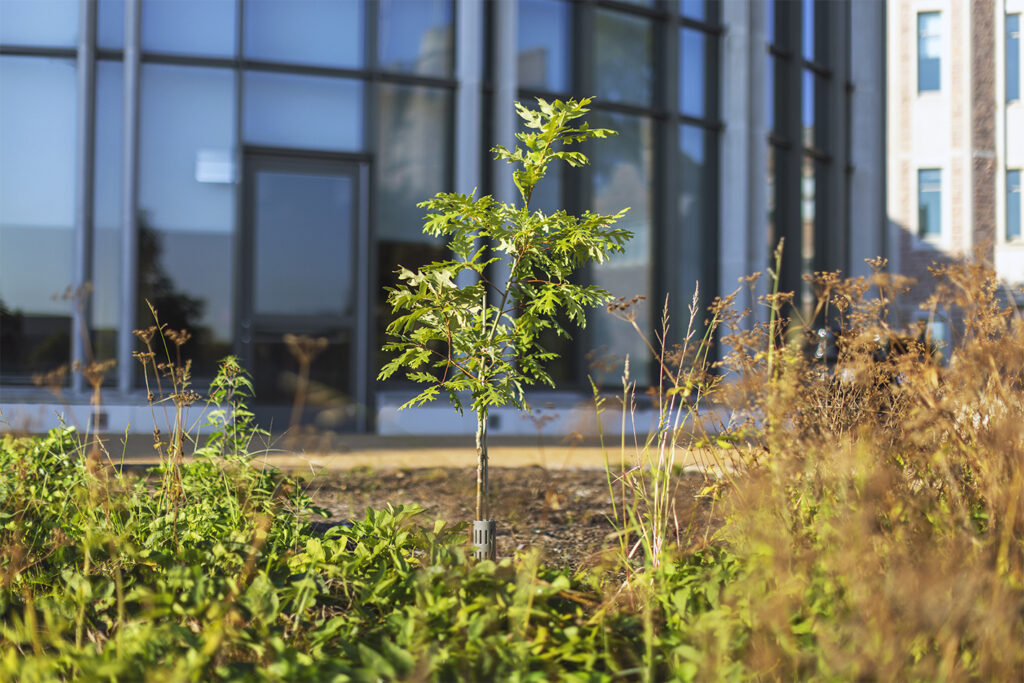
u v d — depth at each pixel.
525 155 3.39
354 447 9.57
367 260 13.26
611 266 14.69
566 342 14.00
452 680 2.31
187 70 12.62
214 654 2.41
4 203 12.10
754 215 16.36
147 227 12.36
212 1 12.71
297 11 13.20
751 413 3.03
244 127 12.88
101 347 12.12
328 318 13.02
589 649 2.45
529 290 3.41
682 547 3.01
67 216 12.25
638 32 15.34
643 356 14.72
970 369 2.91
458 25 13.91
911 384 3.06
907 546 2.45
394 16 13.64
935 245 22.30
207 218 12.56
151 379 11.95
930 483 3.08
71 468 4.01
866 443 2.87
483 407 3.34
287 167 13.02
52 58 12.30
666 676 2.43
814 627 2.26
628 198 14.98
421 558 3.14
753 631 2.30
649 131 15.28
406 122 13.66
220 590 2.55
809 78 18.89
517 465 7.44
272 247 12.88
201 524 3.44
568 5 14.73
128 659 2.31
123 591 2.88
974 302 3.12
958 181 22.23
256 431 4.31
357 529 3.41
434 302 3.31
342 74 13.28
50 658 2.53
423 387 13.13
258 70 12.95
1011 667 2.11
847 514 2.55
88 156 12.15
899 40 22.83
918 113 22.80
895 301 3.40
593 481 6.28
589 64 14.59
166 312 12.31
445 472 6.22
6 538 3.29
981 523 3.04
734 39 16.11
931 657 2.21
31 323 12.03
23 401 11.13
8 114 12.19
